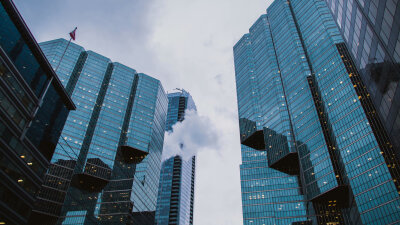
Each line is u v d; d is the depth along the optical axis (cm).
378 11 5072
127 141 19638
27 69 6150
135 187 18588
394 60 4803
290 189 17075
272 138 18638
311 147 15738
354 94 14388
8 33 5697
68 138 17275
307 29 19450
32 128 6188
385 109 5628
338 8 7506
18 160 5706
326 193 14112
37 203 14700
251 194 17700
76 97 19050
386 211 11219
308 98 17212
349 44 7125
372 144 12725
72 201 16000
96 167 17500
